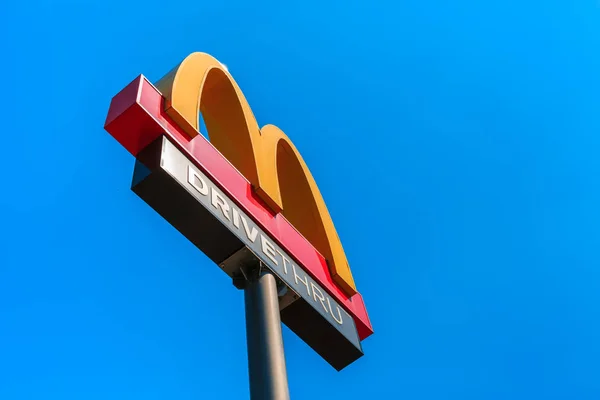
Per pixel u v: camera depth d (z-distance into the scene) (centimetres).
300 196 1327
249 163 1084
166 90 938
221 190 927
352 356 1075
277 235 1013
